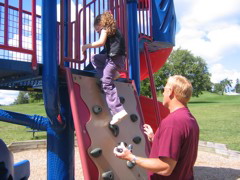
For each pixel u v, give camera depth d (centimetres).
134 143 308
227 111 2670
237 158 766
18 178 348
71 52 324
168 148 186
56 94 280
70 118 343
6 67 254
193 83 6078
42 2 272
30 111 3362
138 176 291
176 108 210
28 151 916
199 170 637
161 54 614
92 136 269
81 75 301
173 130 191
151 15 535
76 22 336
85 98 289
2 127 1695
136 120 329
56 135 338
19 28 266
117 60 300
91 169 251
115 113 287
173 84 212
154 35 534
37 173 629
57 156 335
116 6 407
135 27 425
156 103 449
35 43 273
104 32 296
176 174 198
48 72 269
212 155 813
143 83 3622
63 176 334
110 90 294
